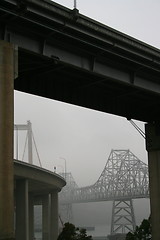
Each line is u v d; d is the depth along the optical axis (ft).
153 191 167.02
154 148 168.45
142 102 150.71
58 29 94.07
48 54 97.19
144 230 200.23
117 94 136.46
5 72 83.66
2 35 87.81
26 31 92.12
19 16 86.22
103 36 102.78
